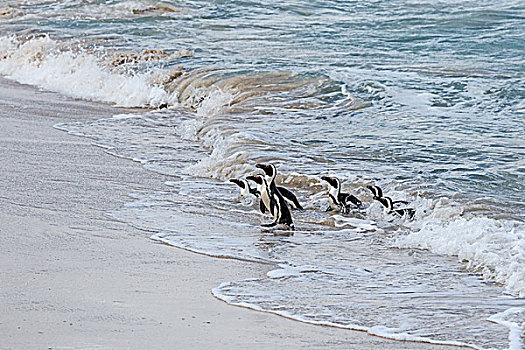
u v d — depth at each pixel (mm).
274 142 17078
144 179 14414
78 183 13602
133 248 9969
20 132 18516
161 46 32812
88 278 8617
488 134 18438
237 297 8266
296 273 9281
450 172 14586
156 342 6855
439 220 11688
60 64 29625
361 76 25812
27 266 8906
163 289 8406
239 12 42812
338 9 44719
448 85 24719
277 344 6980
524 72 26969
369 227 11719
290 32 37156
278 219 11688
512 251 9844
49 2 45781
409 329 7484
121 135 19141
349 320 7684
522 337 7293
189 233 10914
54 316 7363
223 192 13656
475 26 38375
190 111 23672
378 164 15219
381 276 9273
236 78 25359
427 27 38250
